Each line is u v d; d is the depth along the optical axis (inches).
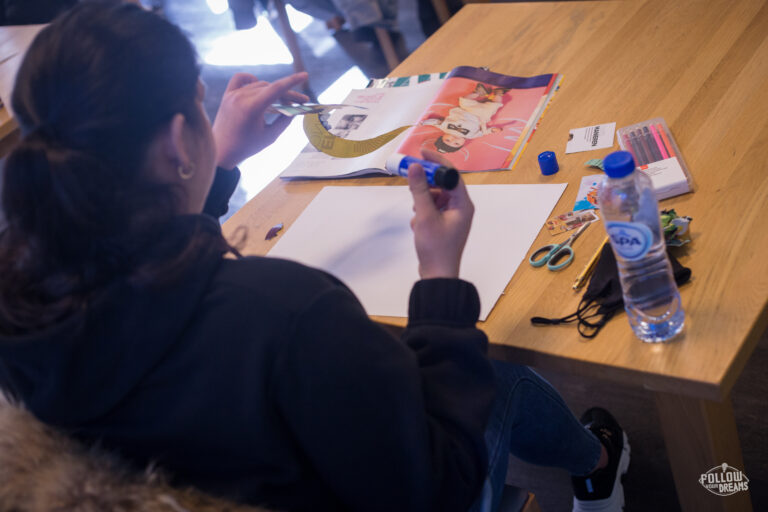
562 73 57.8
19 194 26.7
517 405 45.7
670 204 42.0
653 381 33.8
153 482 27.4
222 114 49.6
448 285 34.6
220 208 50.7
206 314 28.8
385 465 29.5
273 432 28.5
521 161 50.1
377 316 41.8
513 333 38.0
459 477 31.3
